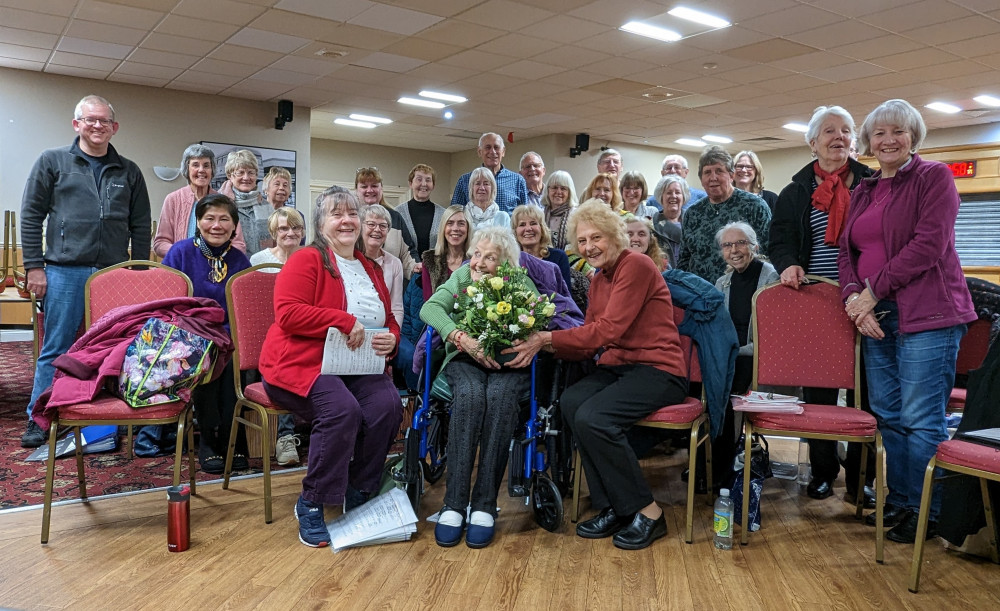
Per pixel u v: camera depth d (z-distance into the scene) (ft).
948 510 7.60
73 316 11.18
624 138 38.14
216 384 9.89
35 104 24.67
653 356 8.35
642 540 7.89
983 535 7.70
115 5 17.92
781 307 9.07
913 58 21.86
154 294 9.53
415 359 9.34
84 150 11.25
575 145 37.24
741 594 6.82
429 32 19.89
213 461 10.20
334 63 23.32
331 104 30.25
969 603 6.67
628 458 8.00
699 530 8.50
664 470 10.93
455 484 8.11
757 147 40.78
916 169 8.17
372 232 10.73
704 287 9.01
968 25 18.62
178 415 8.00
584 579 7.09
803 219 9.64
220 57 22.65
